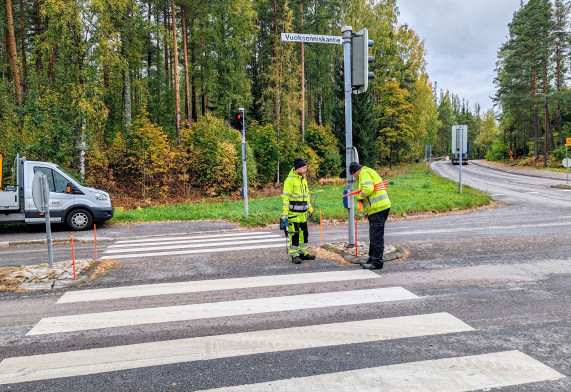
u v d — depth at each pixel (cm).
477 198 1617
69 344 363
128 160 2086
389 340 354
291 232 655
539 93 4234
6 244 975
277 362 317
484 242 797
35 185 629
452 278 550
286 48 2880
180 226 1221
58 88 1656
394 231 983
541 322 391
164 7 2834
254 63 3972
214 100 2872
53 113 1577
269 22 3606
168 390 280
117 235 1078
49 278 586
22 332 395
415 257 680
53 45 1672
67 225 1204
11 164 1465
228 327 394
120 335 382
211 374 301
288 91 2944
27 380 299
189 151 2292
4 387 289
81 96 1639
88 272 625
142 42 2689
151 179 2048
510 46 4731
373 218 603
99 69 1720
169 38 2642
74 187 1181
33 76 1648
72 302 488
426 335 364
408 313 420
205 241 929
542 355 321
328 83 4062
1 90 1725
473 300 458
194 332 384
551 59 4344
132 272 635
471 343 345
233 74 2773
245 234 1034
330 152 3212
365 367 305
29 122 1562
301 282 545
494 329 375
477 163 6406
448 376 289
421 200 1622
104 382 293
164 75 3319
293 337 365
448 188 2178
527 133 5812
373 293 489
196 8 2630
